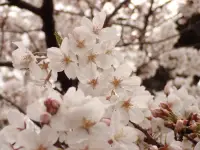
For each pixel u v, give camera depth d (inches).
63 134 6.2
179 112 9.6
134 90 9.1
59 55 9.0
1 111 28.6
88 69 8.8
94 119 6.3
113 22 31.1
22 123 6.6
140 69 32.4
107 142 6.3
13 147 6.3
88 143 6.1
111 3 34.1
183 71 33.2
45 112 6.0
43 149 6.1
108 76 9.1
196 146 8.1
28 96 27.6
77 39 8.7
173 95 9.7
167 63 32.7
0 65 23.9
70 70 9.0
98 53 8.8
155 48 33.6
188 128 8.8
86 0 34.3
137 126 9.0
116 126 7.0
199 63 32.0
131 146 7.3
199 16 29.9
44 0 24.3
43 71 9.5
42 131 6.0
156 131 9.4
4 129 6.5
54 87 9.6
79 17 35.9
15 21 34.6
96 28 9.2
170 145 8.8
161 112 9.2
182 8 28.9
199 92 27.9
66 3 36.5
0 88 29.5
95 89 9.0
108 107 7.8
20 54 9.4
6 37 35.2
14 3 24.5
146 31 32.3
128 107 8.8
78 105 6.3
